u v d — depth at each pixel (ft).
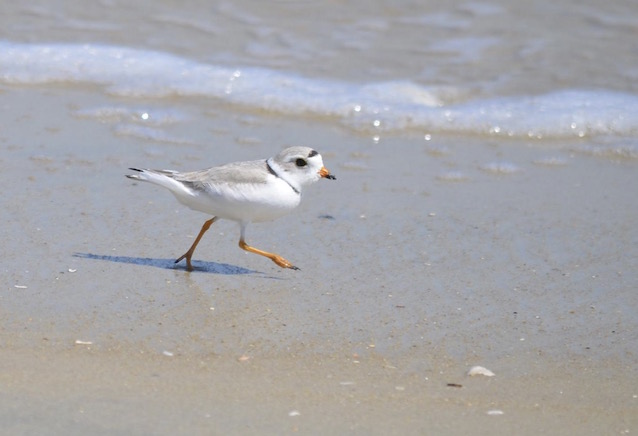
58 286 42.22
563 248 49.49
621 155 64.44
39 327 38.32
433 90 73.31
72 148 60.59
